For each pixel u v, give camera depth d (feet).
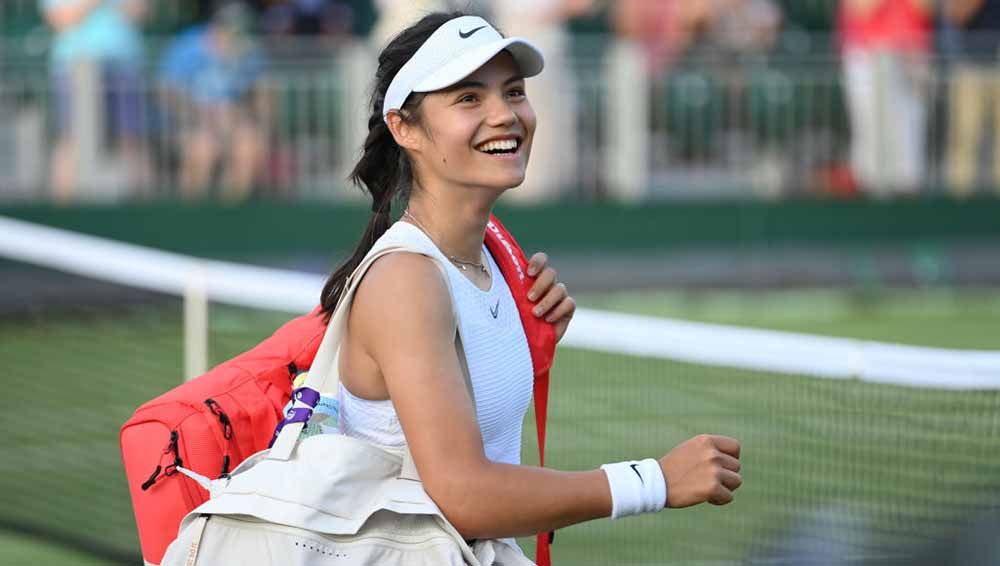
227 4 91.25
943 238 90.84
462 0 71.46
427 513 19.31
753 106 89.81
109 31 85.46
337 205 86.43
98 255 46.44
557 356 66.69
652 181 89.40
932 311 84.69
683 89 89.35
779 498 43.83
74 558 41.78
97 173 84.28
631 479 19.20
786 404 53.98
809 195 90.33
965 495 41.45
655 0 93.30
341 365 20.65
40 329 76.59
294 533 19.57
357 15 93.09
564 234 88.53
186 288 39.65
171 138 84.94
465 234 20.99
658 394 58.75
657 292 87.71
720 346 35.53
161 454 23.67
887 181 90.63
